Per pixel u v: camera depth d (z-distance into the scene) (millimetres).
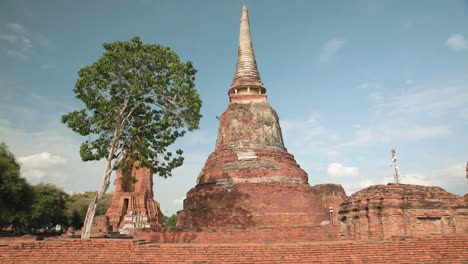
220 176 29406
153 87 21734
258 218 26906
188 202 30656
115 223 43906
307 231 24062
